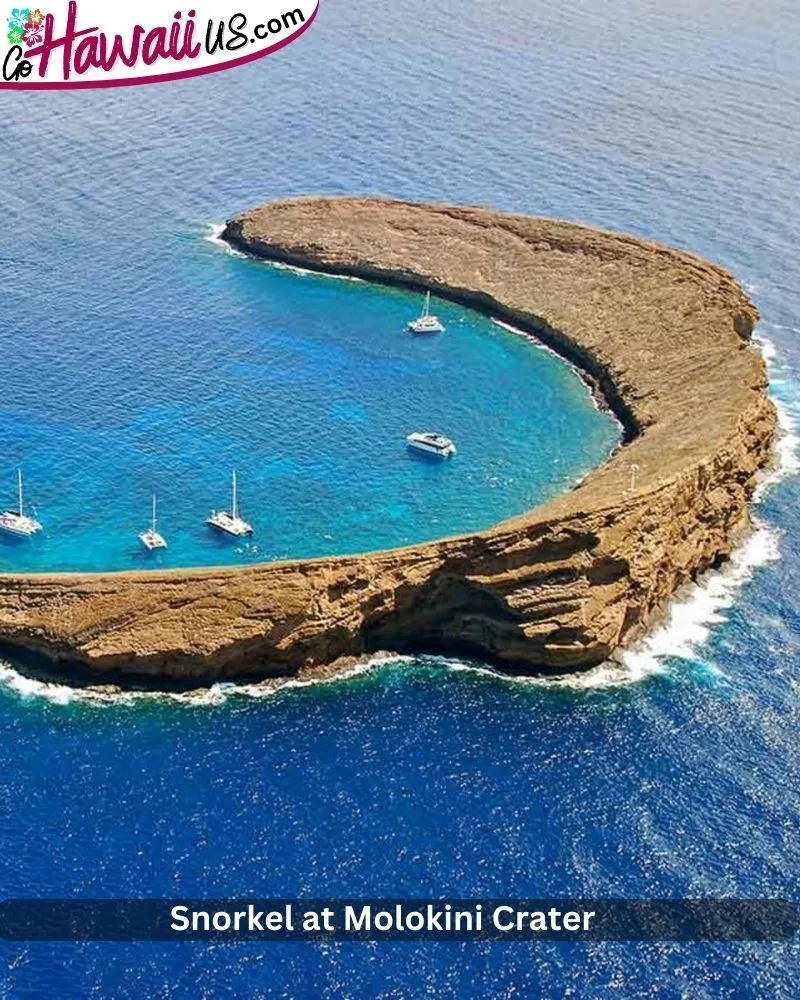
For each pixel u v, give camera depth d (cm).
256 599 18862
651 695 18675
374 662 19288
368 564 19175
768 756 17575
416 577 19262
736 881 15775
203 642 18638
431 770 17350
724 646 19575
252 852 16100
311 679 18925
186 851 16088
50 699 18450
